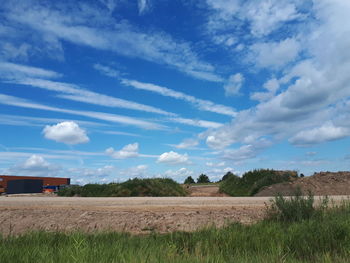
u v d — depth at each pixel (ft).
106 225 32.96
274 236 23.41
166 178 92.63
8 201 51.31
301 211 31.37
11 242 23.59
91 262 15.84
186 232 27.66
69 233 27.66
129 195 79.05
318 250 21.01
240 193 92.99
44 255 17.20
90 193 82.48
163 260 16.67
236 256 18.74
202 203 44.88
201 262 17.10
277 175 89.40
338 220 26.30
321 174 80.59
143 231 31.37
